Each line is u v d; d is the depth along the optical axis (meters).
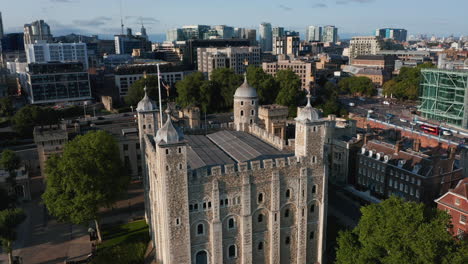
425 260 55.00
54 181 86.88
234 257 71.38
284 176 71.25
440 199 84.56
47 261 82.06
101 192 87.69
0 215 75.38
